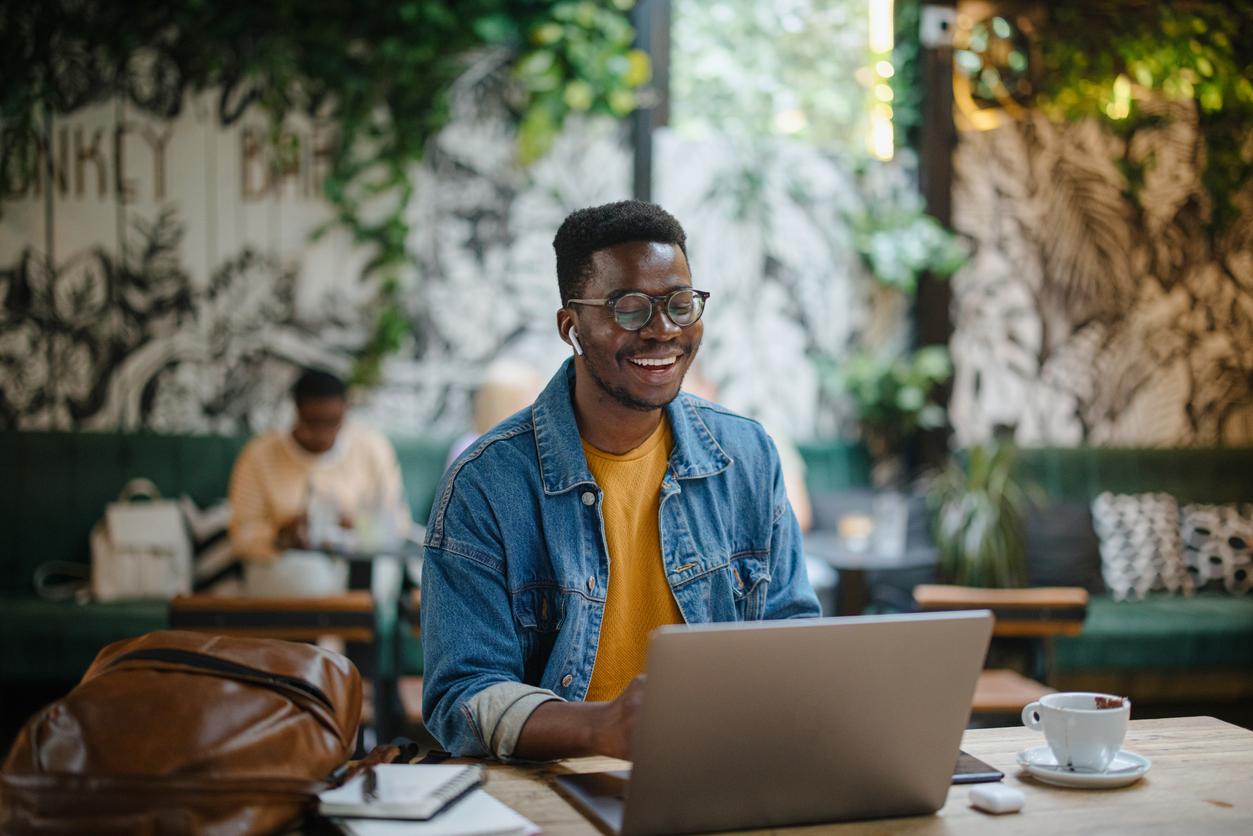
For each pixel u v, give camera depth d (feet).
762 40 18.30
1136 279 19.13
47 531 15.78
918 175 18.43
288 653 4.70
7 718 14.90
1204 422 19.33
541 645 5.64
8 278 16.35
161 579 15.15
